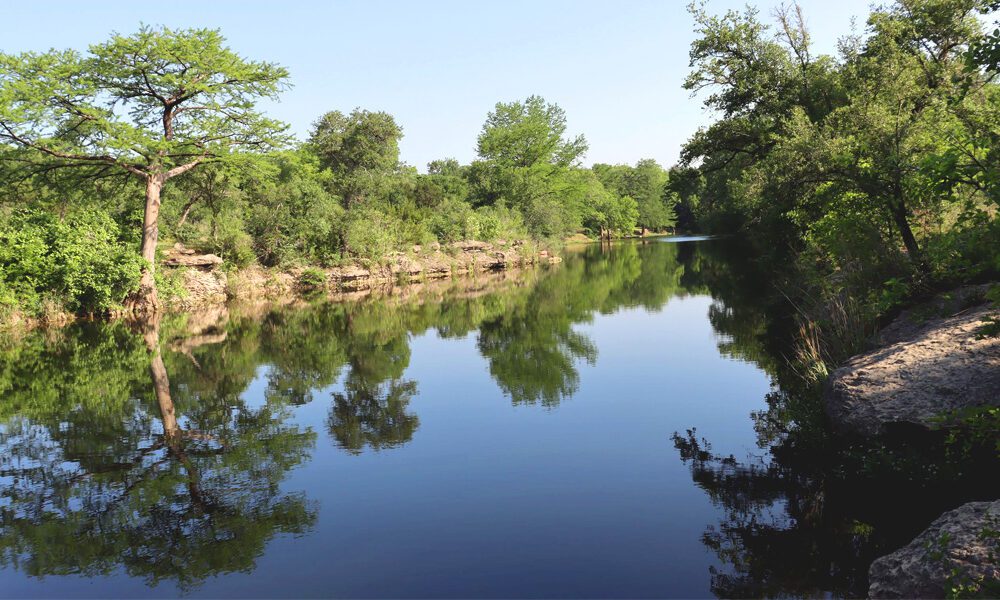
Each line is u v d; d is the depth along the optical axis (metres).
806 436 6.40
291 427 8.19
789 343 11.88
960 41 18.27
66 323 18.45
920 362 5.94
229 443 7.55
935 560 3.44
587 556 4.63
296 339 15.55
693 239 73.56
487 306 21.97
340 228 30.78
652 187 99.50
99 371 11.85
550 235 56.78
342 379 11.08
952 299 7.43
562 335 15.30
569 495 5.76
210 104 21.80
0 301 17.25
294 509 5.61
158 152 20.33
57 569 4.66
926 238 8.83
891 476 5.09
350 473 6.48
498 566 4.52
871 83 12.09
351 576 4.44
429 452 7.09
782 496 5.48
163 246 24.47
